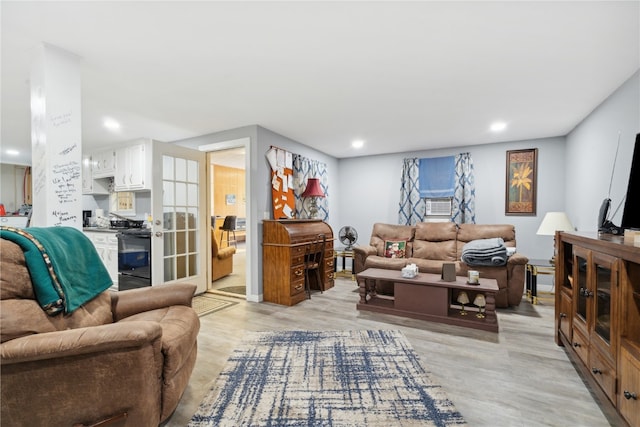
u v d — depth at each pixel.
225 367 2.07
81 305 1.58
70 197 1.93
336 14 1.62
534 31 1.77
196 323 1.80
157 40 1.86
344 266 5.19
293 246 3.50
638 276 1.34
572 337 2.04
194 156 3.91
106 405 1.20
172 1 1.51
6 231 1.37
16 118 3.24
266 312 3.23
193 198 3.92
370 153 5.32
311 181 4.37
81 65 2.16
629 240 1.51
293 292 3.52
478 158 4.62
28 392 1.13
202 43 1.90
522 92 2.66
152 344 1.30
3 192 5.36
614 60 2.09
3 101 2.78
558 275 2.39
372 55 2.06
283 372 2.00
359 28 1.75
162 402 1.39
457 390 1.80
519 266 3.29
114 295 1.90
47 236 1.53
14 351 1.08
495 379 1.92
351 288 4.29
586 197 3.27
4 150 4.75
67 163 1.93
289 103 2.94
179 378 1.51
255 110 3.14
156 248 3.35
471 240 4.04
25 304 1.28
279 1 1.52
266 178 3.80
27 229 1.49
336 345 2.41
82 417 1.17
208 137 4.04
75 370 1.16
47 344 1.11
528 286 3.80
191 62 2.14
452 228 4.25
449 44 1.92
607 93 2.66
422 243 4.31
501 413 1.59
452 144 4.61
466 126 3.67
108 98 2.80
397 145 4.70
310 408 1.63
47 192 1.84
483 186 4.58
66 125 1.94
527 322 2.94
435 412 1.59
